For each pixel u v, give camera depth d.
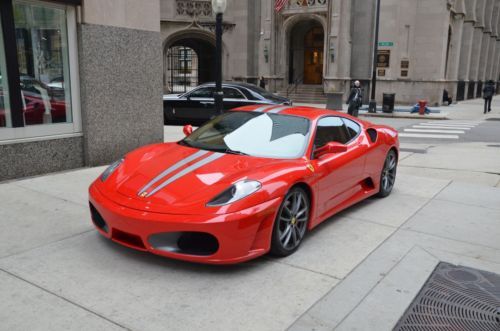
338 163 4.79
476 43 40.94
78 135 7.23
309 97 30.36
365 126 5.84
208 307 3.17
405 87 29.39
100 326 2.89
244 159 4.27
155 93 8.42
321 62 32.69
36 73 6.61
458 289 3.60
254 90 13.30
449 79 33.84
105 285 3.42
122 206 3.67
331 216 5.22
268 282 3.57
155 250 3.56
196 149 4.61
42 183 6.22
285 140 4.63
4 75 6.17
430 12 28.38
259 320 3.04
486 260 4.20
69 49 6.96
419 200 6.14
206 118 13.62
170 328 2.90
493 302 3.42
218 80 9.94
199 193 3.66
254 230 3.59
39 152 6.69
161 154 4.53
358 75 30.25
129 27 7.73
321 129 4.90
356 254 4.21
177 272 3.66
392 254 4.24
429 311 3.26
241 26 32.44
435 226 5.08
